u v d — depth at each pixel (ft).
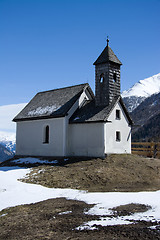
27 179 54.13
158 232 22.75
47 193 41.83
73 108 81.20
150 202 33.04
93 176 52.60
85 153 74.54
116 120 76.43
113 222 25.85
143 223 25.16
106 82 77.30
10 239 23.93
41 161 75.36
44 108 88.63
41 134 85.20
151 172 59.21
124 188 45.75
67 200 37.01
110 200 34.78
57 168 62.54
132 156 73.15
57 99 89.61
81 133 76.23
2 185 47.39
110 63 78.07
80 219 27.73
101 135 71.36
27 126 90.74
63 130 78.28
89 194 39.29
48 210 32.27
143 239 21.56
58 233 24.26
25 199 38.52
